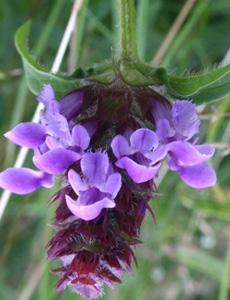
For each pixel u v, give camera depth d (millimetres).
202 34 114
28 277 113
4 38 117
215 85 63
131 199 54
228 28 115
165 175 106
